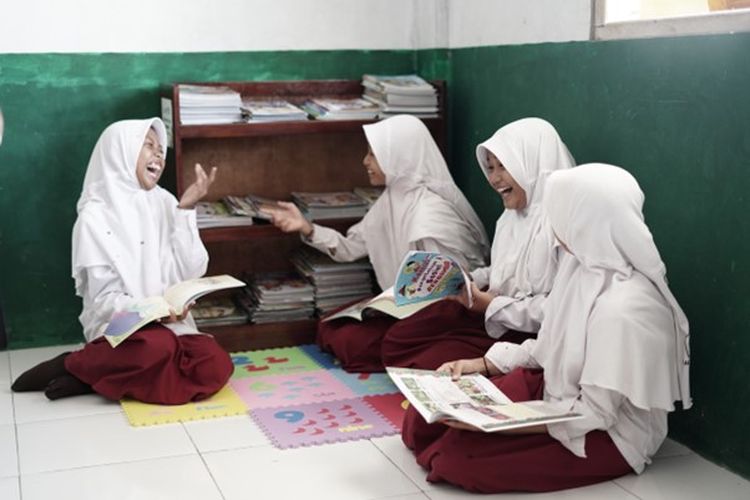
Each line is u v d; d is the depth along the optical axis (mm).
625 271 2818
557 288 2990
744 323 2945
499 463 2816
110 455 3150
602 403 2773
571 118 3738
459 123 4586
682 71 3135
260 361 4141
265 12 4551
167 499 2830
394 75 4785
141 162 3822
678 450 3189
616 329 2746
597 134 3582
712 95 3012
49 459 3119
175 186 4453
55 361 3801
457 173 4645
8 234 4332
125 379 3605
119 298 3721
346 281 4414
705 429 3125
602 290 2832
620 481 2943
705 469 3039
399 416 3473
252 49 4559
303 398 3670
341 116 4297
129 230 3783
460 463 2830
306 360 4152
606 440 2875
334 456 3131
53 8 4242
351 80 4641
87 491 2887
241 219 4203
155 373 3605
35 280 4398
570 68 3723
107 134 3824
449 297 3486
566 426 2789
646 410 2816
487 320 3395
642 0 3416
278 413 3506
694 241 3127
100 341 3654
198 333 3803
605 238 2816
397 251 4117
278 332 4332
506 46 4145
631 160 3408
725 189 2982
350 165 4723
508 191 3510
